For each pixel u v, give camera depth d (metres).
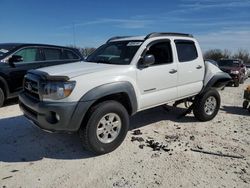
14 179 3.28
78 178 3.33
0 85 6.80
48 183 3.21
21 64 7.17
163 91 4.78
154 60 4.40
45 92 3.63
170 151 4.18
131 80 4.20
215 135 5.00
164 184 3.22
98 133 3.88
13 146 4.27
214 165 3.74
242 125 5.78
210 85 5.66
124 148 4.24
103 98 4.04
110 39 5.55
